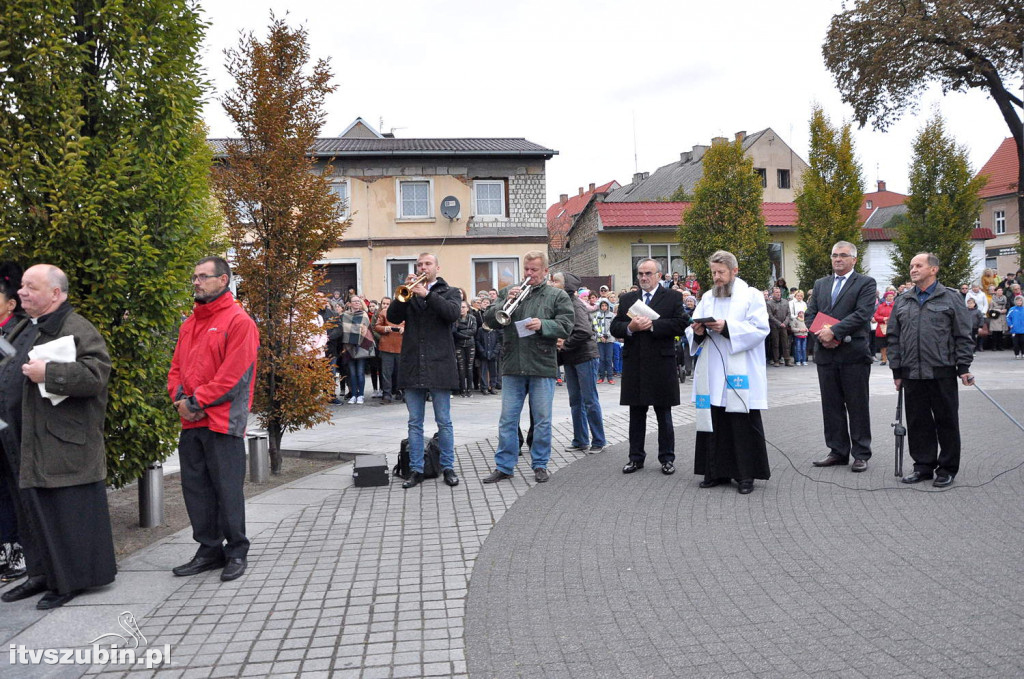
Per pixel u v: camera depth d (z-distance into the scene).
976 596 4.36
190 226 6.55
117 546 5.95
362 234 25.47
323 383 8.73
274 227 8.52
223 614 4.54
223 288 5.30
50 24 5.50
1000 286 24.88
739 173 27.23
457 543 5.74
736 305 6.91
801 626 4.08
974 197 34.12
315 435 11.04
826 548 5.32
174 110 6.17
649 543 5.57
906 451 8.70
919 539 5.43
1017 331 21.31
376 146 26.28
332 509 6.86
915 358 6.98
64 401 4.75
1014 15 26.64
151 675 3.78
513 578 4.97
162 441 6.39
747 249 26.94
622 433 10.49
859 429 7.73
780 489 7.02
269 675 3.74
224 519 5.20
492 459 8.81
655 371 7.73
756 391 6.88
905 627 4.00
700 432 7.21
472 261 26.12
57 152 5.61
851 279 7.78
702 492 7.00
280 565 5.39
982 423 10.43
